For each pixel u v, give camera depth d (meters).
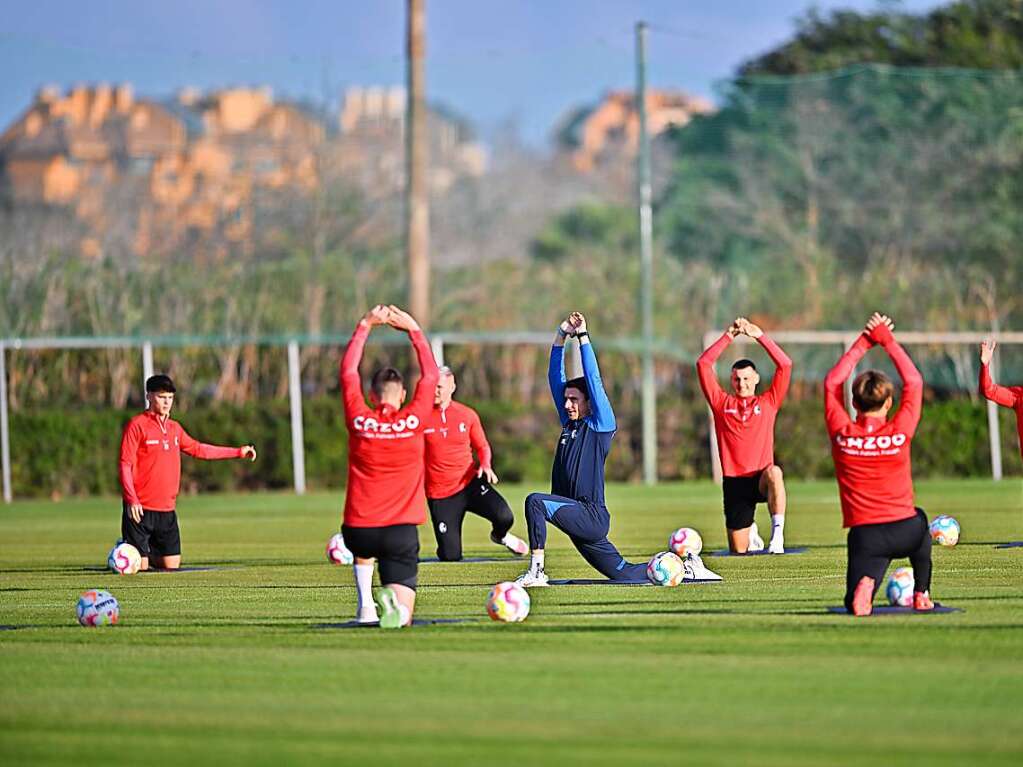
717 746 17.41
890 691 20.23
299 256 92.50
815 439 76.38
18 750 17.77
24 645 25.16
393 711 19.48
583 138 124.56
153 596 32.69
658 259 98.50
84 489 73.56
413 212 80.88
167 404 39.19
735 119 106.19
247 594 32.84
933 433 75.56
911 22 114.50
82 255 83.12
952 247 94.69
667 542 44.97
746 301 92.50
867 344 26.70
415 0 80.56
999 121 95.38
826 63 113.62
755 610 27.83
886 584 31.41
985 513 52.88
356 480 26.11
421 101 81.19
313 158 97.12
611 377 77.50
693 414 77.25
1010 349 79.25
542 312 91.31
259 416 74.50
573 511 32.69
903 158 97.94
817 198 100.81
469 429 40.06
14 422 73.00
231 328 81.25
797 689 20.42
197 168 95.69
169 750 17.67
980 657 22.55
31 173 94.50
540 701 19.94
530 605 29.23
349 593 32.84
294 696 20.52
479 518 58.69
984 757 16.80
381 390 26.02
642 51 75.06
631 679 21.25
